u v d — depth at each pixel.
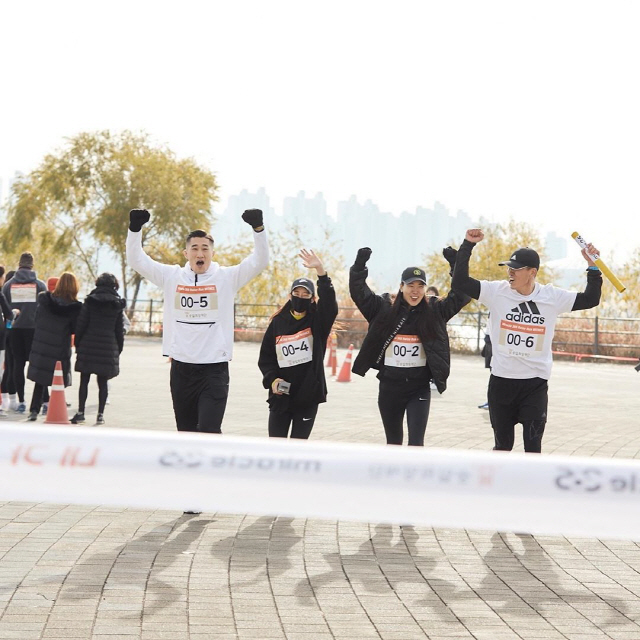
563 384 20.11
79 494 3.81
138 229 7.36
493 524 3.77
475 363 26.06
